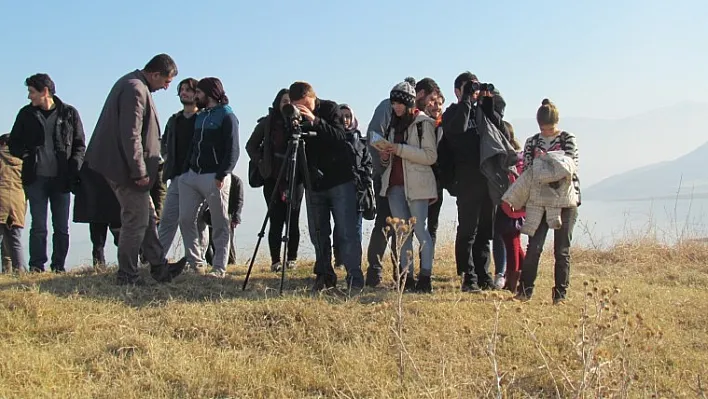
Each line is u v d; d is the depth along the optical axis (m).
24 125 9.09
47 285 7.71
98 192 8.98
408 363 5.86
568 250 7.62
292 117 7.54
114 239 9.66
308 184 7.72
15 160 9.73
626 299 7.98
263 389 5.47
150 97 7.52
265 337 6.36
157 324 6.55
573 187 7.50
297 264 9.99
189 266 8.75
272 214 9.52
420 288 7.94
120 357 5.89
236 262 11.14
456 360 5.92
